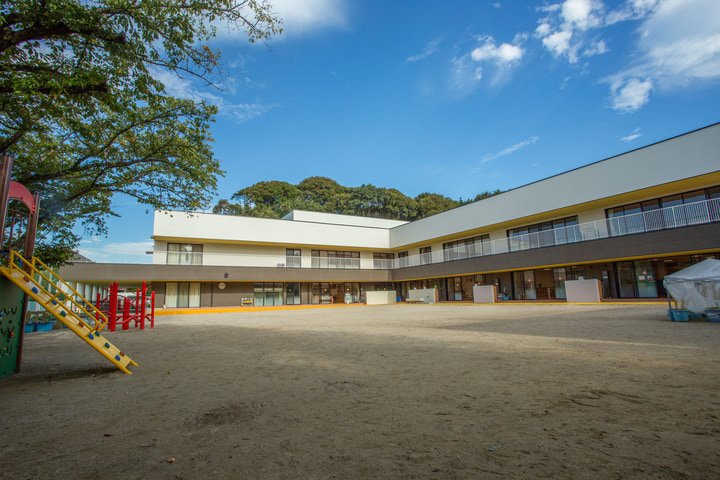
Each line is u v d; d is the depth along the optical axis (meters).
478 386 4.23
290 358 6.57
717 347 6.00
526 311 16.33
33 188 9.84
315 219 38.88
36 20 5.96
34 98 6.88
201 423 3.31
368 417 3.33
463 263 28.55
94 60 6.89
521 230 27.25
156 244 29.72
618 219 20.06
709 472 2.13
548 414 3.22
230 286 31.14
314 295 34.88
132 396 4.32
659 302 15.96
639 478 2.10
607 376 4.41
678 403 3.36
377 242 37.78
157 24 6.97
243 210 59.16
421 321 13.85
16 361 5.95
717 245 15.96
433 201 64.94
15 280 5.34
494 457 2.44
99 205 11.98
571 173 22.38
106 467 2.46
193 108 10.19
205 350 7.90
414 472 2.26
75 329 5.45
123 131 9.80
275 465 2.43
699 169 16.94
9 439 3.01
